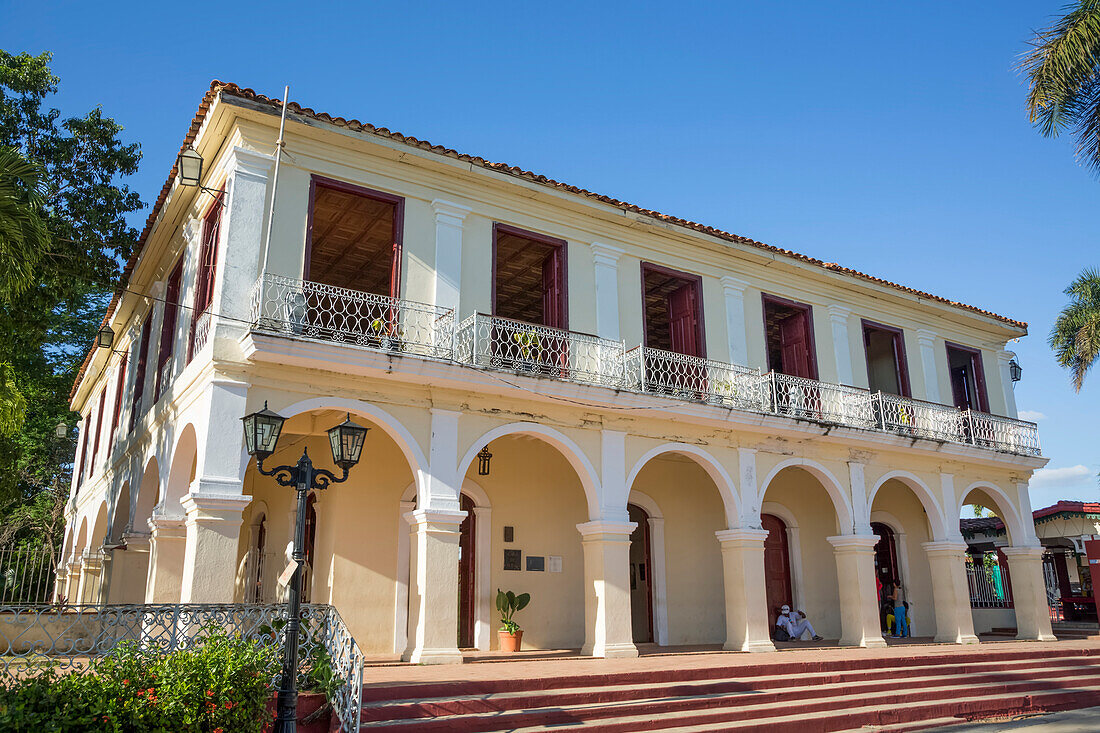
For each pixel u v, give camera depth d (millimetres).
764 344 14414
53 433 26109
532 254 13602
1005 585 20234
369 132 10914
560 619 13492
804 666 10234
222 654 6414
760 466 13539
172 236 13336
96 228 13609
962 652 12281
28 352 14266
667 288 14914
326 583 11766
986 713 9984
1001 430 16719
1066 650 12906
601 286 12727
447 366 10438
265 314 9711
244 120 10328
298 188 10555
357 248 13508
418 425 10586
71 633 7590
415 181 11398
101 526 18141
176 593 10828
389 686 7789
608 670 9211
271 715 6676
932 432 15578
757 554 12922
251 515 15023
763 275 14773
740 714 8586
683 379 13383
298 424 11742
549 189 12273
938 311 16984
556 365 11531
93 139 13703
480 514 13102
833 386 14414
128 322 17266
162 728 5719
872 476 14805
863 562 14023
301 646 7648
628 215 13008
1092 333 17359
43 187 9648
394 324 10711
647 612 14797
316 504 12609
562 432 11703
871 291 15945
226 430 9367
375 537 12078
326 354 9711
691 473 15672
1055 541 20562
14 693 5508
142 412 14430
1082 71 10914
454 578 10320
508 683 8266
